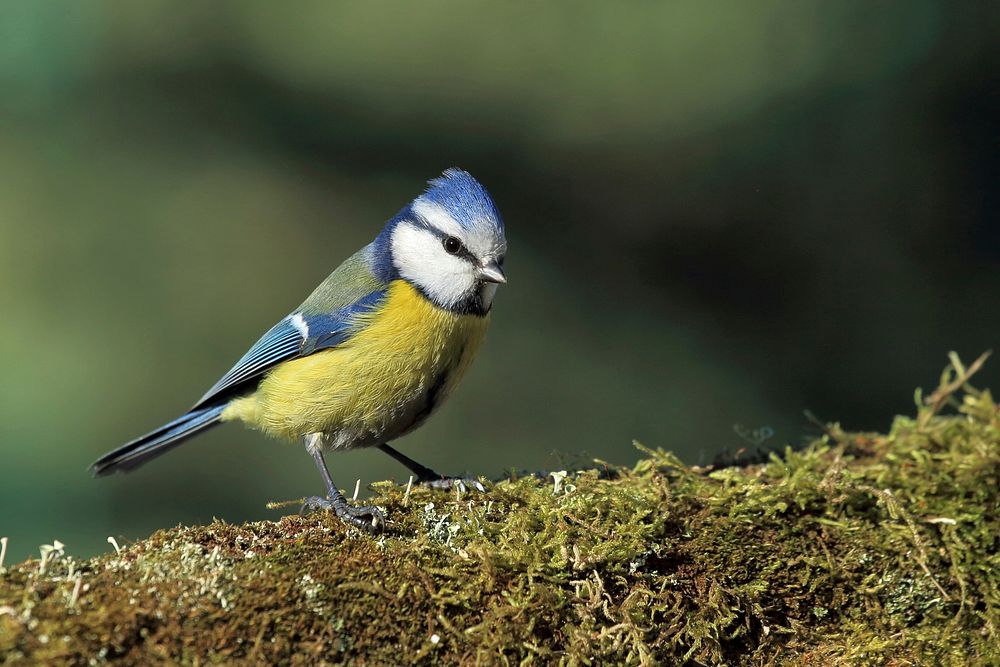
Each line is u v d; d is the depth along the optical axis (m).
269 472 11.28
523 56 14.54
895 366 12.93
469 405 12.42
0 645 3.26
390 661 3.78
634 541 4.20
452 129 14.59
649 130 14.33
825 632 4.48
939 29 13.99
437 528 4.24
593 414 12.39
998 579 4.52
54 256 12.91
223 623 3.57
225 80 14.25
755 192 14.09
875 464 5.03
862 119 14.08
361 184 14.24
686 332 13.38
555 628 4.00
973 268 13.48
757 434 5.67
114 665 3.38
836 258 13.77
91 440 11.34
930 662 4.47
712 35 14.33
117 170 13.66
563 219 14.20
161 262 13.09
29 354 12.10
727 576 4.39
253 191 13.80
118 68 14.07
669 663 4.16
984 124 13.87
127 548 3.93
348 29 14.61
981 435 5.09
